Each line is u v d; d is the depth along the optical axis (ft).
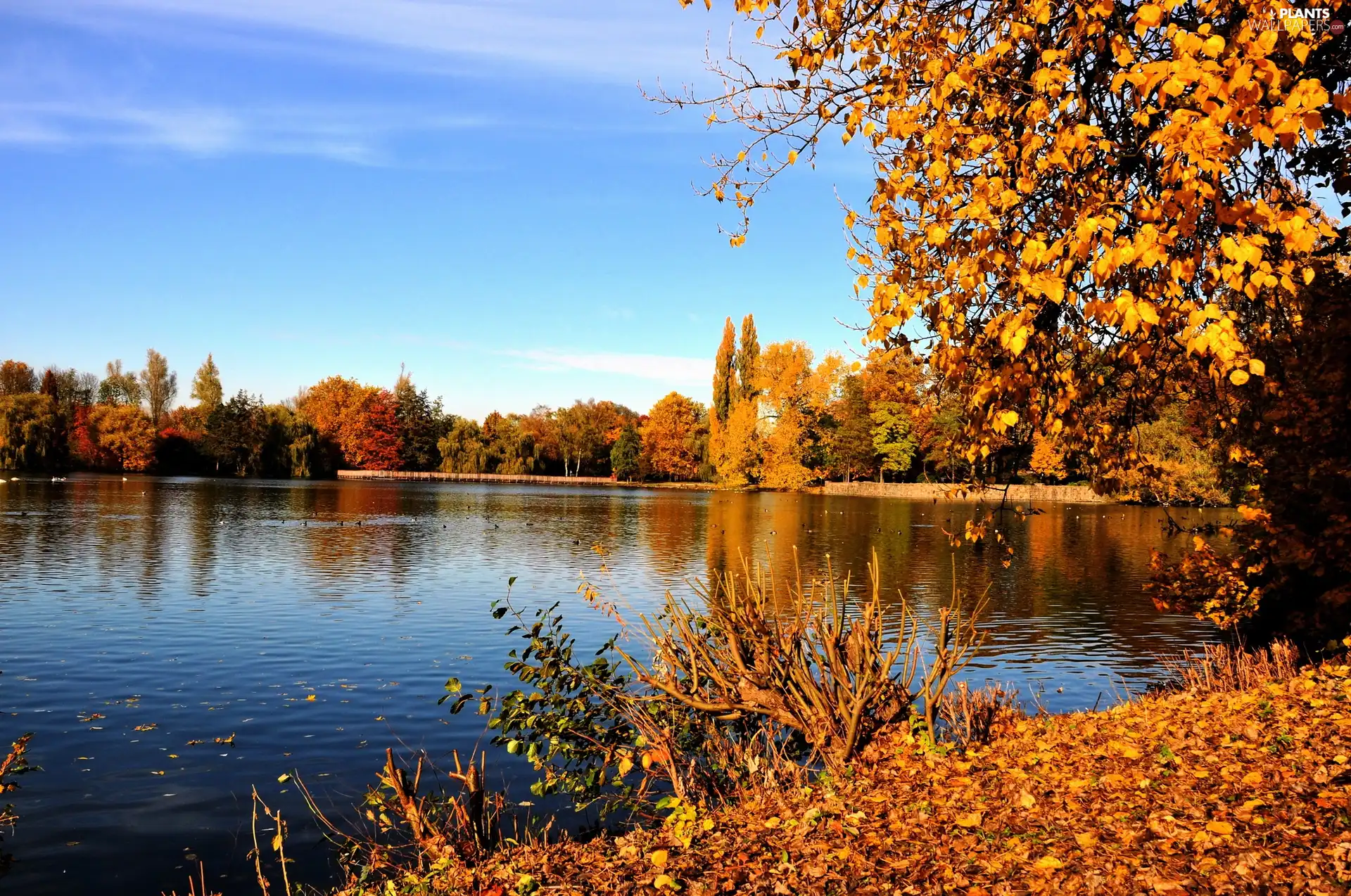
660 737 24.31
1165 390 23.72
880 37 19.70
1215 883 13.51
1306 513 36.94
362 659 51.08
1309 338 33.88
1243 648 40.88
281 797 30.66
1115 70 17.85
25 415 284.20
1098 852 15.49
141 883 24.57
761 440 297.74
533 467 390.01
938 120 17.80
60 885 24.38
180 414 354.54
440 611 67.00
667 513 190.80
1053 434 19.54
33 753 34.91
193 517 148.46
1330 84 19.94
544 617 26.20
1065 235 15.79
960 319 18.19
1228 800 16.88
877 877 16.17
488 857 20.89
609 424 421.59
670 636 26.68
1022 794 19.16
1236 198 13.99
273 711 40.68
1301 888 12.84
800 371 288.71
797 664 25.36
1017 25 16.72
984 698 29.66
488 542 125.18
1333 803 15.70
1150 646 56.70
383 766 33.73
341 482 326.85
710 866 18.20
